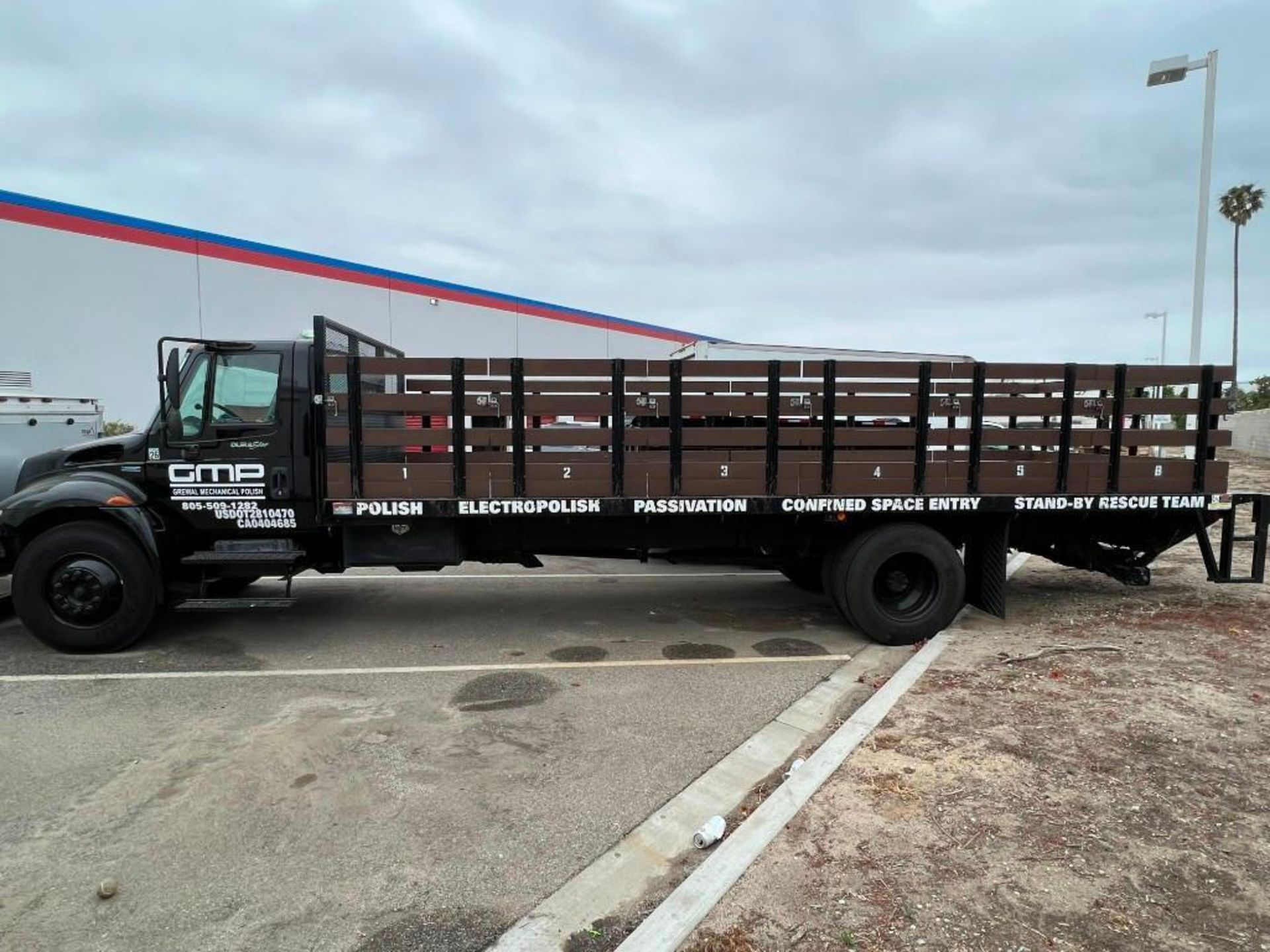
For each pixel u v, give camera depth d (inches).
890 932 99.8
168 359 222.5
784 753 162.7
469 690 201.0
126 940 103.2
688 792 145.2
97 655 229.6
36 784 147.4
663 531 252.5
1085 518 268.2
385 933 104.9
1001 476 247.6
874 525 249.3
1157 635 237.9
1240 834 121.5
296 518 234.5
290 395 231.0
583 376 230.7
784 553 264.1
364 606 295.3
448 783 148.9
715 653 235.5
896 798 134.3
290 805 139.9
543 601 305.1
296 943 102.7
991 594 257.8
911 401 241.4
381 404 227.8
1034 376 245.1
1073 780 139.9
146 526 225.0
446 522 239.9
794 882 111.0
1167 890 107.7
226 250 642.8
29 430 316.2
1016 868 113.3
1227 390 258.2
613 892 114.1
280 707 187.8
